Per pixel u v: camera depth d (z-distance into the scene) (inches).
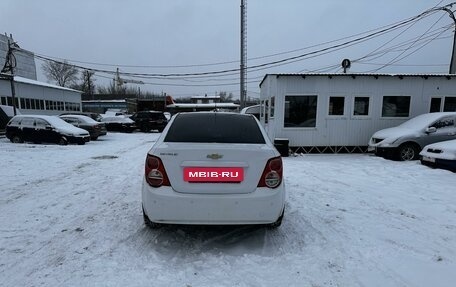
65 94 1258.0
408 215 167.2
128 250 122.3
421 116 398.9
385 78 438.3
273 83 447.8
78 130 572.1
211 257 117.3
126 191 215.9
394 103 445.1
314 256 118.5
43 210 172.2
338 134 446.3
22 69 1445.6
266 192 117.5
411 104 445.1
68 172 289.3
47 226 147.8
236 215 115.5
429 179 259.9
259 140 135.5
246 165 117.0
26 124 556.1
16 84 944.3
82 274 104.2
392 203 189.0
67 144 550.0
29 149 467.8
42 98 1085.8
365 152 449.1
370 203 188.4
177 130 140.0
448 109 448.1
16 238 133.8
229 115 156.1
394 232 142.8
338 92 438.9
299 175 274.5
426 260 116.3
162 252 121.1
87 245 126.7
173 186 116.6
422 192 216.8
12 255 118.0
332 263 113.1
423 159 322.7
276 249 124.5
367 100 443.5
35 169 303.9
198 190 116.1
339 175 277.3
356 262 114.1
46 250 122.2
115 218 158.9
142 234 137.9
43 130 548.4
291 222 153.6
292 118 442.0
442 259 117.3
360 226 149.6
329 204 185.2
